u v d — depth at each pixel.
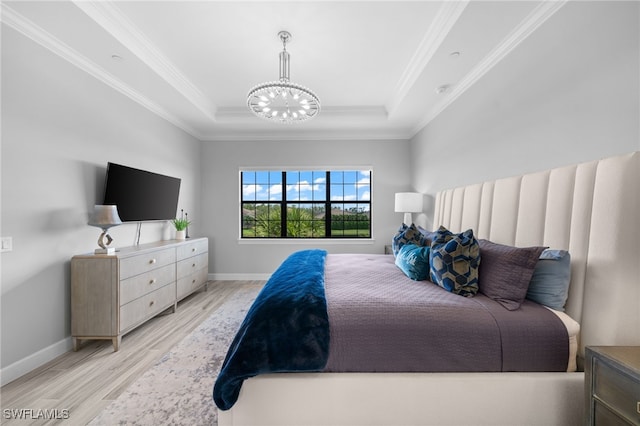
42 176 2.08
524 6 1.71
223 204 4.68
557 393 1.21
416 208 3.76
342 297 1.48
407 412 1.23
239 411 1.23
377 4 1.94
